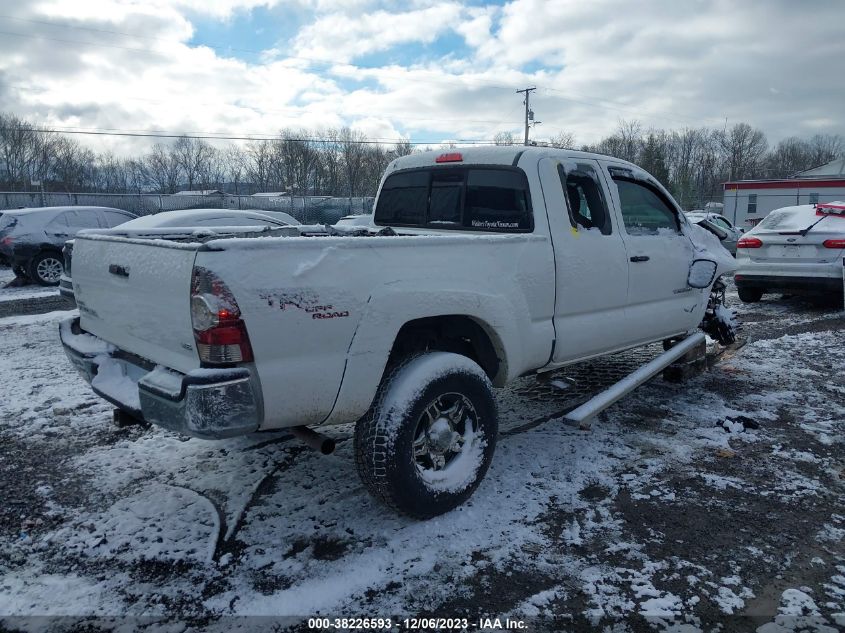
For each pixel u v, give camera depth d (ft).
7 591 9.32
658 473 13.11
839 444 14.62
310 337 9.48
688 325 18.44
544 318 13.43
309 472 13.16
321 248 9.68
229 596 9.17
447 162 15.55
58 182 167.12
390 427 10.28
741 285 34.12
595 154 15.46
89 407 17.34
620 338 15.57
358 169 191.72
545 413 16.63
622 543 10.52
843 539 10.62
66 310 34.86
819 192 140.05
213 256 8.79
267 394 9.20
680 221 17.89
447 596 9.18
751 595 9.18
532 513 11.46
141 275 10.11
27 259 45.16
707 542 10.55
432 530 10.87
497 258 12.19
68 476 13.07
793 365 21.58
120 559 10.11
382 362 10.27
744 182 147.33
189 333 9.14
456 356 11.30
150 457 13.98
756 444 14.64
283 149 184.03
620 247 15.07
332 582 9.46
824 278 31.14
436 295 10.90
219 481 12.77
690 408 17.10
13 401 17.81
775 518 11.32
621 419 16.25
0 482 12.81
